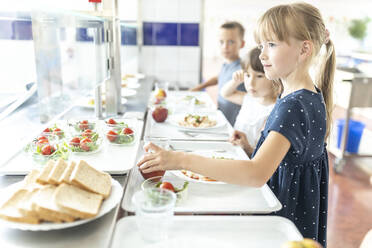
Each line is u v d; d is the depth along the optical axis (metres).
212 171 0.80
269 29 0.82
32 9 0.81
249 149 1.29
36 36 0.83
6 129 1.01
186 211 0.77
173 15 2.96
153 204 0.65
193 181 0.90
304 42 0.82
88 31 1.18
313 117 0.87
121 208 0.81
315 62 0.95
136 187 0.88
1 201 0.70
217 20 6.70
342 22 5.04
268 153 0.80
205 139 1.31
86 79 1.17
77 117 1.48
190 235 0.69
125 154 1.04
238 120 1.67
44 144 0.92
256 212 0.79
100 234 0.65
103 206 0.71
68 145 1.00
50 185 0.71
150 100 1.96
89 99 1.72
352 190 2.46
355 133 2.95
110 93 1.54
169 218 0.65
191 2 2.94
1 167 0.88
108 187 0.76
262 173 0.79
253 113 1.59
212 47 7.80
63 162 0.78
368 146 3.18
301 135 0.83
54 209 0.63
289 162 0.94
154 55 3.05
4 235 0.64
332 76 1.04
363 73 2.79
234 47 2.31
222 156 1.14
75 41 1.04
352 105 2.72
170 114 1.68
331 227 1.99
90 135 1.07
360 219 2.08
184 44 3.03
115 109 1.56
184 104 1.96
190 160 0.82
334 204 2.25
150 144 0.86
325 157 1.05
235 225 0.73
